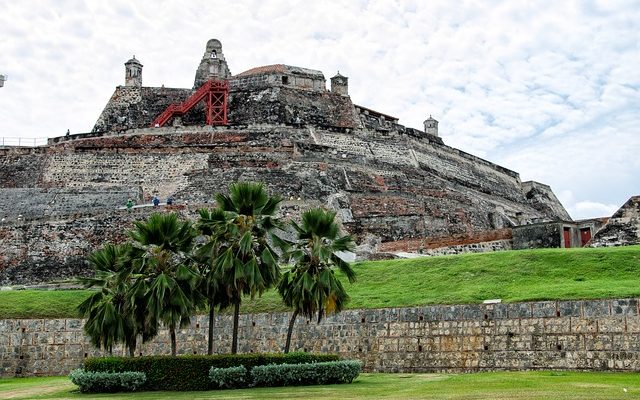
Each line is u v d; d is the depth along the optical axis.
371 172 71.88
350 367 27.55
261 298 36.91
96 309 31.81
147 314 29.34
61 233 53.19
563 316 28.75
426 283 35.31
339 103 86.06
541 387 22.03
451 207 70.69
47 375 36.69
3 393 28.09
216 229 30.25
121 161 69.81
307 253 31.78
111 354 34.56
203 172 68.19
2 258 52.25
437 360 31.17
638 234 43.53
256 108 82.31
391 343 32.34
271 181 66.94
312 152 71.50
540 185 92.62
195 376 27.39
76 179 68.44
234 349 29.61
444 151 84.94
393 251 52.69
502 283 33.34
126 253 30.44
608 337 27.72
